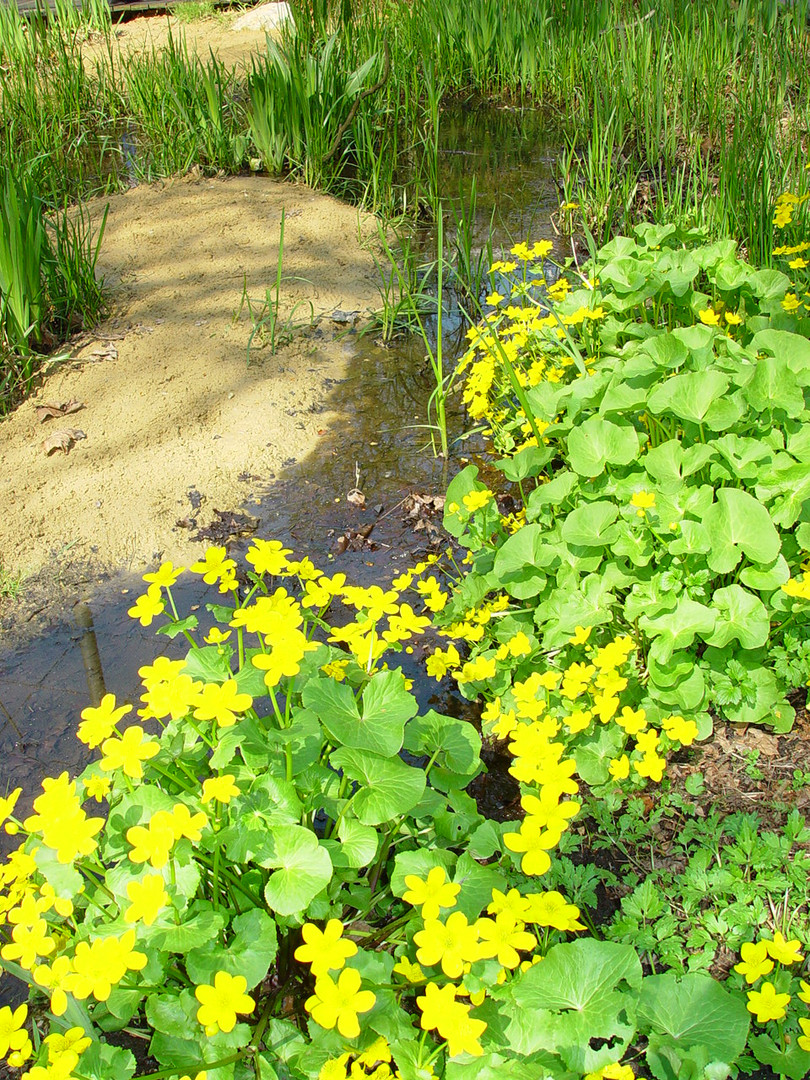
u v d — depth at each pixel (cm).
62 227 475
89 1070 158
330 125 588
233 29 881
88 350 414
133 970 173
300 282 474
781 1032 180
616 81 664
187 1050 163
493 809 237
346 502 342
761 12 710
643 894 205
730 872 209
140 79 667
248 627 180
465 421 387
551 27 759
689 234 382
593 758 231
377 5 827
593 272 371
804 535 239
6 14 760
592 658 238
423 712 264
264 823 176
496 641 272
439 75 743
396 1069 171
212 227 519
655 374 286
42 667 278
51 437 362
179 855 167
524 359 378
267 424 380
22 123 627
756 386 255
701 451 246
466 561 305
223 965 162
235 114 634
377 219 541
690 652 248
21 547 319
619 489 257
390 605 212
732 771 234
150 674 175
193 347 420
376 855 199
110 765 163
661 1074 158
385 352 431
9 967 171
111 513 333
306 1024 187
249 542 324
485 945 150
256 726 198
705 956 194
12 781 242
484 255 505
